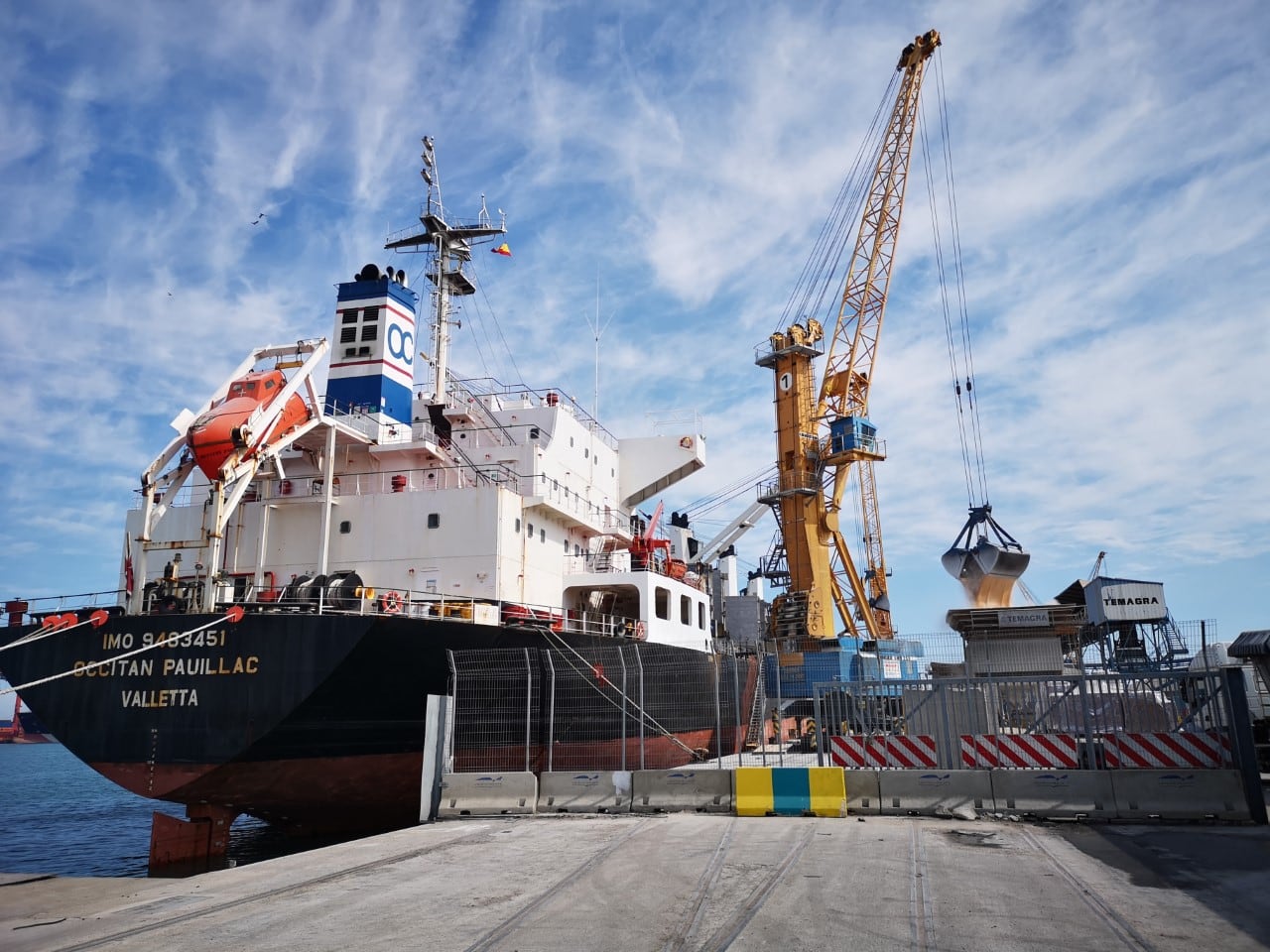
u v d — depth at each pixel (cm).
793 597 5338
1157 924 999
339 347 3048
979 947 923
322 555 2506
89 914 1226
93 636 2105
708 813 1884
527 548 2820
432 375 3531
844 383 5612
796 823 1736
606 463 3962
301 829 2505
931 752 1883
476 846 1589
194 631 2009
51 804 4594
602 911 1087
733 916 1049
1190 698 1795
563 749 2434
